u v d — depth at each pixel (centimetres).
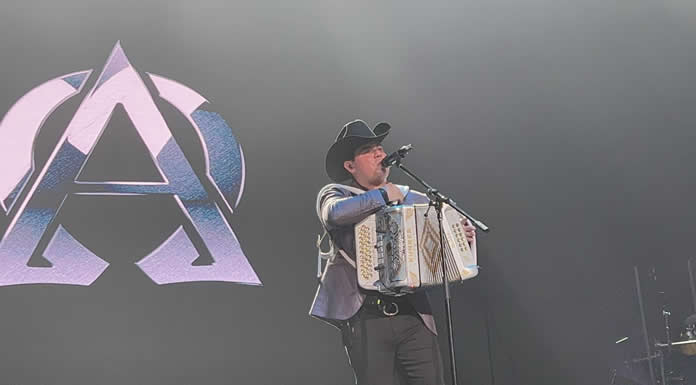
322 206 371
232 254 557
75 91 551
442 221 356
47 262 525
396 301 355
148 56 570
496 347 584
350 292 358
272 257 564
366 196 356
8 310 514
